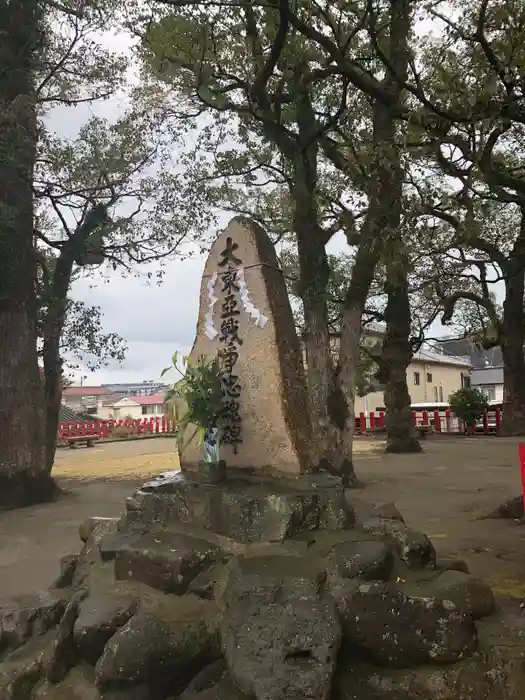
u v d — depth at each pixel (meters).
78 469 17.95
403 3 9.92
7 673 4.07
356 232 11.27
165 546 4.45
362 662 3.63
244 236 5.68
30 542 8.56
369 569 4.01
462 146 7.45
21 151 11.50
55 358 13.55
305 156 12.24
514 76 7.33
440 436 27.52
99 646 3.98
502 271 17.67
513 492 11.30
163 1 8.77
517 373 24.92
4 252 11.95
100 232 13.58
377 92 9.02
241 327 5.57
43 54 13.02
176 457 20.81
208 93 9.55
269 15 10.58
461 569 4.84
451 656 3.59
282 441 5.19
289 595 3.70
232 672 3.38
